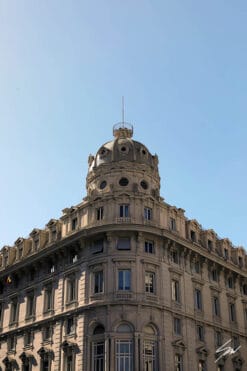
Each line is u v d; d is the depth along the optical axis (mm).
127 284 53656
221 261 67688
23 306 65312
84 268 56625
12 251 74062
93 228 56375
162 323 53562
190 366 55250
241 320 68562
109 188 60594
